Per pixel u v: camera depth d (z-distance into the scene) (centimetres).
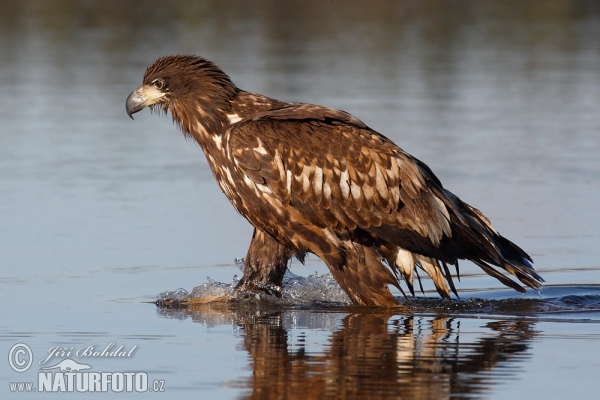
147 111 2988
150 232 1752
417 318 1317
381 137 1392
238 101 1458
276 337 1206
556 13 4994
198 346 1166
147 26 4506
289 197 1384
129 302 1376
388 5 5166
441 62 3794
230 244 1686
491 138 2566
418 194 1363
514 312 1344
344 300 1445
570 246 1672
